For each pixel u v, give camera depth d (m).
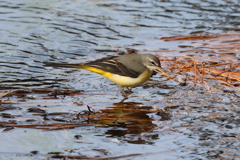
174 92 12.59
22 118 10.23
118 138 9.28
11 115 10.38
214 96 12.17
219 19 19.66
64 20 19.27
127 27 18.69
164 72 12.99
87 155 8.40
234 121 10.25
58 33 17.67
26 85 12.66
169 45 16.88
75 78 13.61
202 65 14.22
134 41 17.19
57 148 8.68
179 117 10.59
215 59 15.37
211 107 11.29
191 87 13.03
